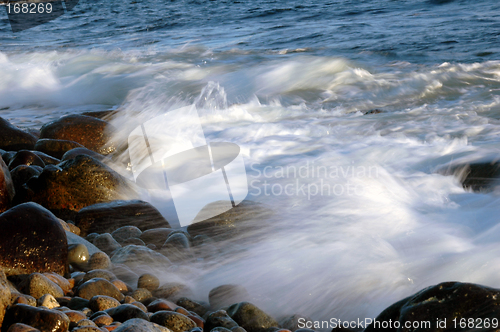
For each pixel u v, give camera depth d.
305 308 3.12
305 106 9.70
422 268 3.53
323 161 6.20
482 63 11.91
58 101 11.27
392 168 5.88
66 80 12.92
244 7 26.16
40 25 23.97
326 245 3.90
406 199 4.94
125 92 11.68
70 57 15.45
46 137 6.52
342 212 4.57
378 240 4.01
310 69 12.42
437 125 7.78
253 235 4.14
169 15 25.09
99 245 3.83
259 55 14.56
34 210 3.33
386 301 3.16
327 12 22.69
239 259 3.74
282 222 4.34
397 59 13.05
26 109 10.55
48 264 3.19
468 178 5.39
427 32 16.08
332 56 13.57
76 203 4.45
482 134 7.10
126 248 3.67
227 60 14.25
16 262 3.12
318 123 8.31
